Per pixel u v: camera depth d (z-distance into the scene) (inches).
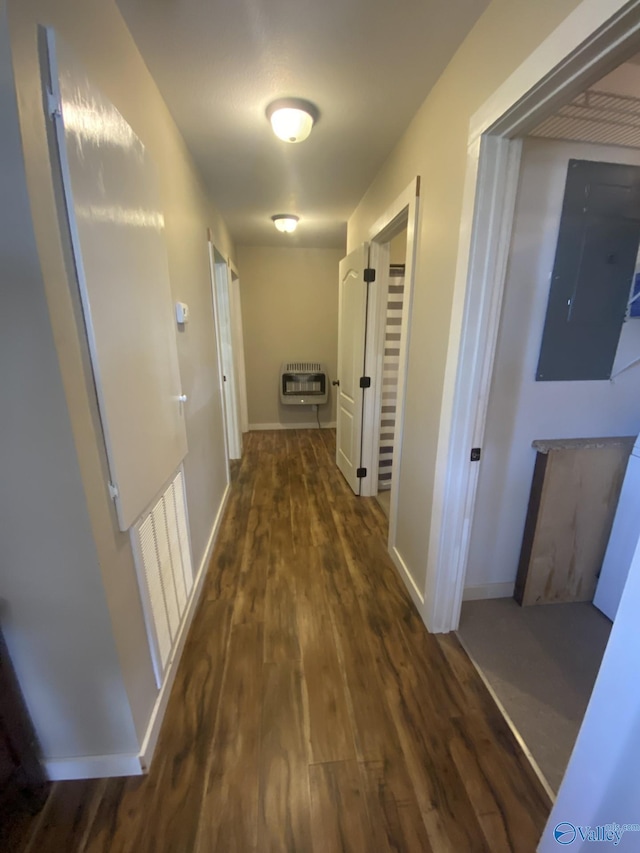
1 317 28.9
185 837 38.8
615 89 43.6
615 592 67.1
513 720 50.8
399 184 74.2
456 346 52.6
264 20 45.3
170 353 57.4
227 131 70.2
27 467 32.5
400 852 37.7
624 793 28.7
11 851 37.8
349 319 119.1
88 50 37.0
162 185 58.9
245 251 178.1
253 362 191.2
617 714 28.9
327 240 164.7
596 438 67.7
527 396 64.7
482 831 39.4
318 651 61.7
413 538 73.4
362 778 44.0
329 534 98.1
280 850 37.8
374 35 47.2
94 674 40.0
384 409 119.4
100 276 35.8
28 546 34.8
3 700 36.9
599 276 60.4
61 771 43.0
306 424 200.8
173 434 57.7
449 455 56.6
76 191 32.0
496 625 67.2
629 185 57.6
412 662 59.6
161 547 52.9
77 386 32.7
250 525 102.7
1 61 25.2
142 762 43.8
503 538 71.6
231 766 45.1
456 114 50.9
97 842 38.5
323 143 74.7
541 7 34.3
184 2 42.6
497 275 49.7
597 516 68.4
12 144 26.1
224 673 57.7
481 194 46.5
